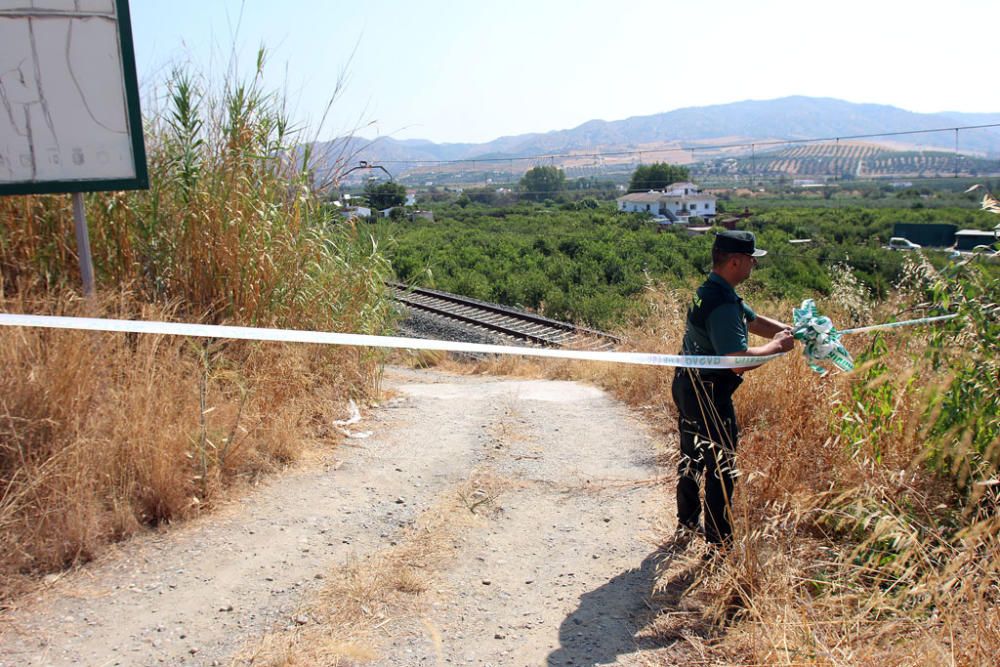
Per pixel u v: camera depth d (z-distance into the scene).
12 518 3.55
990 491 3.32
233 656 2.97
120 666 2.89
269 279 5.92
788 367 5.28
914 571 3.07
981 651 2.50
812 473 4.14
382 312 7.35
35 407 3.92
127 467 4.06
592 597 3.53
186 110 5.89
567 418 6.69
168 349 4.93
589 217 60.75
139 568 3.59
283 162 6.54
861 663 2.60
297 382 5.69
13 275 5.25
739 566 3.34
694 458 3.79
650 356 3.45
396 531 4.14
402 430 5.99
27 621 3.13
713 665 2.93
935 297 4.09
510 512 4.51
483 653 3.08
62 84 4.79
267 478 4.70
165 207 5.92
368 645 3.08
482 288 27.05
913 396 3.95
